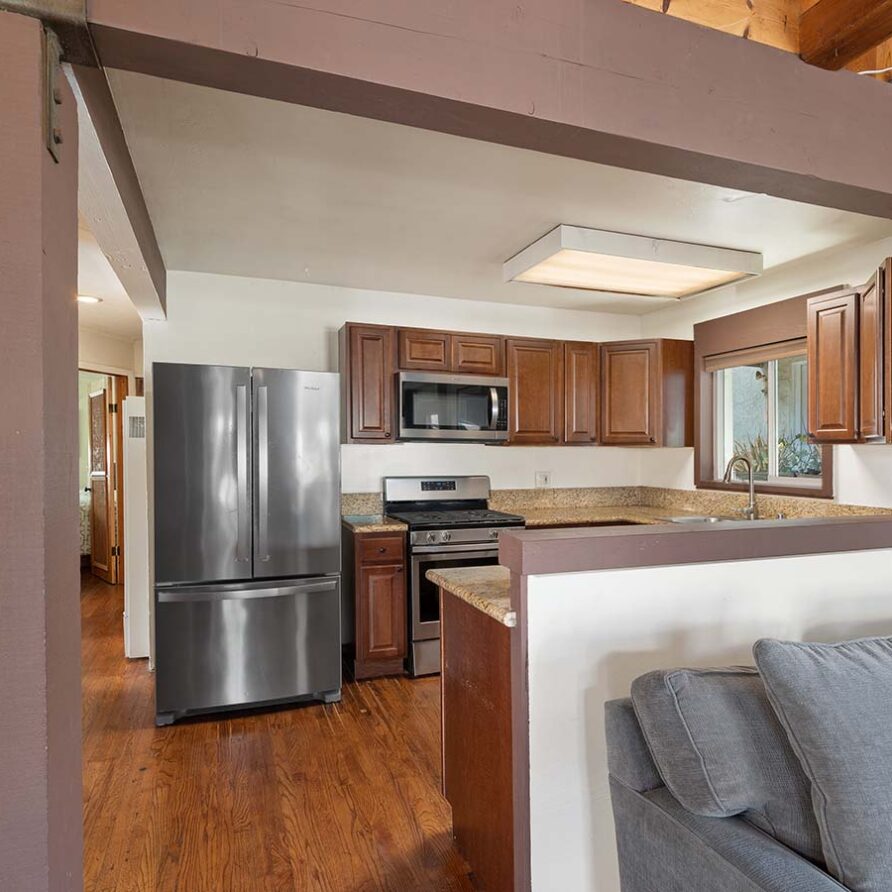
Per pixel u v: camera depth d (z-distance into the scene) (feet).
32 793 3.05
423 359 12.70
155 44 3.45
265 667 10.16
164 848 6.64
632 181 7.84
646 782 4.32
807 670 3.86
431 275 12.19
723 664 5.68
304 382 10.37
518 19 4.25
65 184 3.55
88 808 7.39
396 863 6.38
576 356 14.24
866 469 10.30
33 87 3.13
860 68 5.51
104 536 19.71
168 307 11.96
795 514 11.55
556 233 9.49
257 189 8.05
